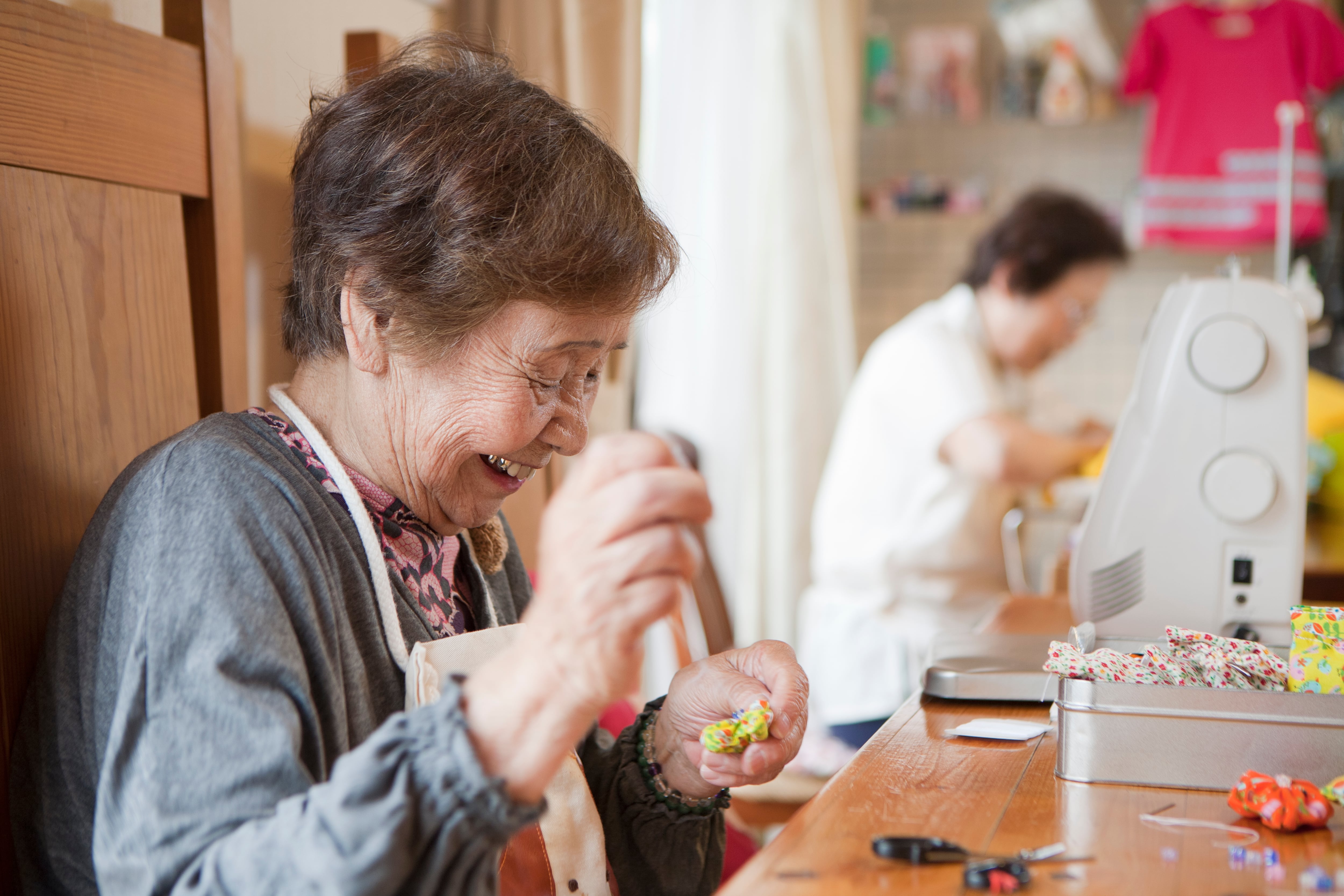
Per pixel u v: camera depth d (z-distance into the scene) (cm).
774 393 273
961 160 359
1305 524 135
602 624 57
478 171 77
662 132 254
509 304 78
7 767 80
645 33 234
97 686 74
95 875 76
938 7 357
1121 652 92
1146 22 321
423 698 79
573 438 87
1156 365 115
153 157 101
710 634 193
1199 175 318
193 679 67
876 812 70
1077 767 76
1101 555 117
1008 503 216
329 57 147
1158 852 64
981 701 101
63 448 90
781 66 264
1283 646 97
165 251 103
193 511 73
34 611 86
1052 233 203
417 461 84
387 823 57
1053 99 336
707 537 197
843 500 211
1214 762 74
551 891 86
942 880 59
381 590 82
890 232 362
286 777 65
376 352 81
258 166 133
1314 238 316
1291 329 112
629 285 81
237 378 114
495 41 133
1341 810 70
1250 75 314
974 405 199
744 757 84
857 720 200
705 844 97
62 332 90
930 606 205
